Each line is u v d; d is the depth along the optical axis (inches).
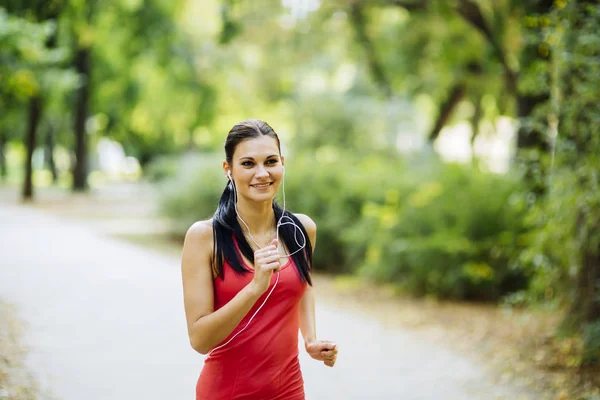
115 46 1101.7
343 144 991.0
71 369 223.9
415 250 412.8
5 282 366.6
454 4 507.2
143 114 1376.7
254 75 943.7
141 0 984.9
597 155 243.1
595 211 248.2
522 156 319.0
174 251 595.8
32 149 1071.0
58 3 653.9
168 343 264.2
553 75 275.7
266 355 103.6
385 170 571.2
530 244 327.3
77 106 1244.5
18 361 223.6
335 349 111.5
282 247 108.0
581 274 264.2
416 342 294.0
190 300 101.2
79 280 387.9
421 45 690.8
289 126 1077.1
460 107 1058.1
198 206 676.7
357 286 452.8
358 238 477.7
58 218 792.9
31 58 625.0
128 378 219.0
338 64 1013.8
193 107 1238.3
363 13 669.3
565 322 271.4
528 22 287.4
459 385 228.1
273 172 103.7
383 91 884.0
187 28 1091.3
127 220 843.4
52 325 280.8
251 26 666.2
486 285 400.8
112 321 295.1
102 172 2758.4
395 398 213.2
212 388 104.3
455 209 418.9
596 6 250.4
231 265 101.7
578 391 217.9
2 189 1429.6
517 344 282.5
